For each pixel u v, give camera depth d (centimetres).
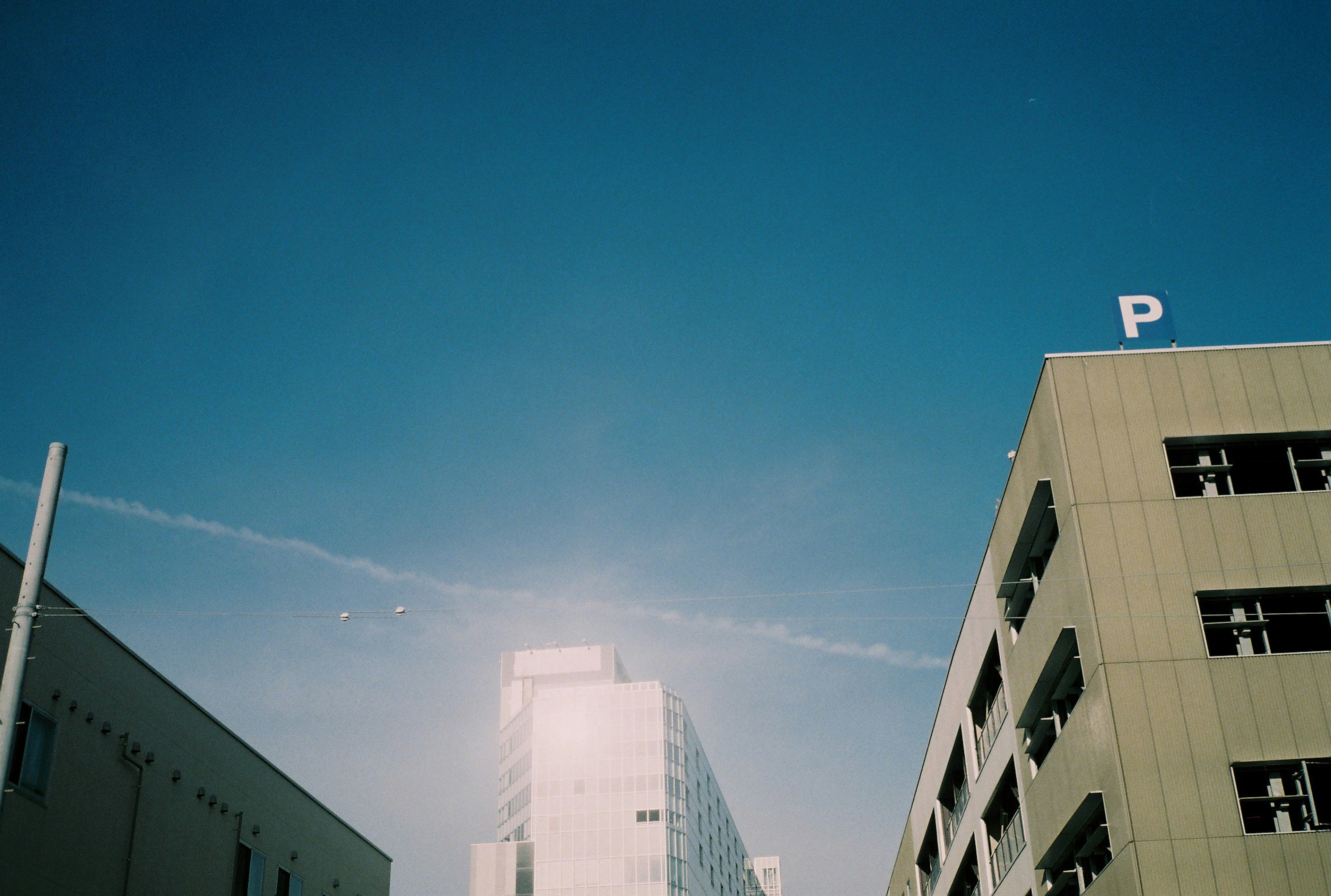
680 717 15488
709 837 16338
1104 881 3095
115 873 3123
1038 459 3553
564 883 14188
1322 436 3300
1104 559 3175
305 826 4431
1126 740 2953
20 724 2778
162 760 3425
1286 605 3122
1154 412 3350
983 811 4666
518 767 15800
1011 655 4016
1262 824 2864
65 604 3006
